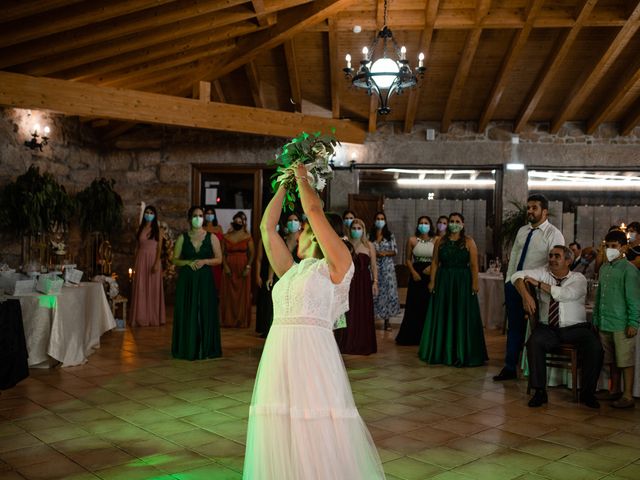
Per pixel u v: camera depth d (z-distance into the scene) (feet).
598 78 28.19
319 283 7.40
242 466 10.52
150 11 20.49
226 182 34.71
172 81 27.81
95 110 23.16
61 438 11.88
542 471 10.56
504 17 24.73
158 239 27.22
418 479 10.09
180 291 19.70
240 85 31.63
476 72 29.66
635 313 14.56
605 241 15.57
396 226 36.65
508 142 33.27
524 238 17.30
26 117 25.61
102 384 16.19
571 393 16.25
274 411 7.09
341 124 31.12
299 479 6.82
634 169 32.83
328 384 7.13
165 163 34.14
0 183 23.66
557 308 15.62
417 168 33.83
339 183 33.68
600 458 11.26
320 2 23.17
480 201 36.09
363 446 7.27
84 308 19.33
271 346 7.43
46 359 17.76
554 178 35.63
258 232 34.06
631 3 24.04
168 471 10.25
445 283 19.67
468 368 19.07
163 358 19.70
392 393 15.88
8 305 15.72
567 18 24.61
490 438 12.32
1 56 20.52
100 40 20.65
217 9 21.06
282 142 33.91
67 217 25.80
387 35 21.09
